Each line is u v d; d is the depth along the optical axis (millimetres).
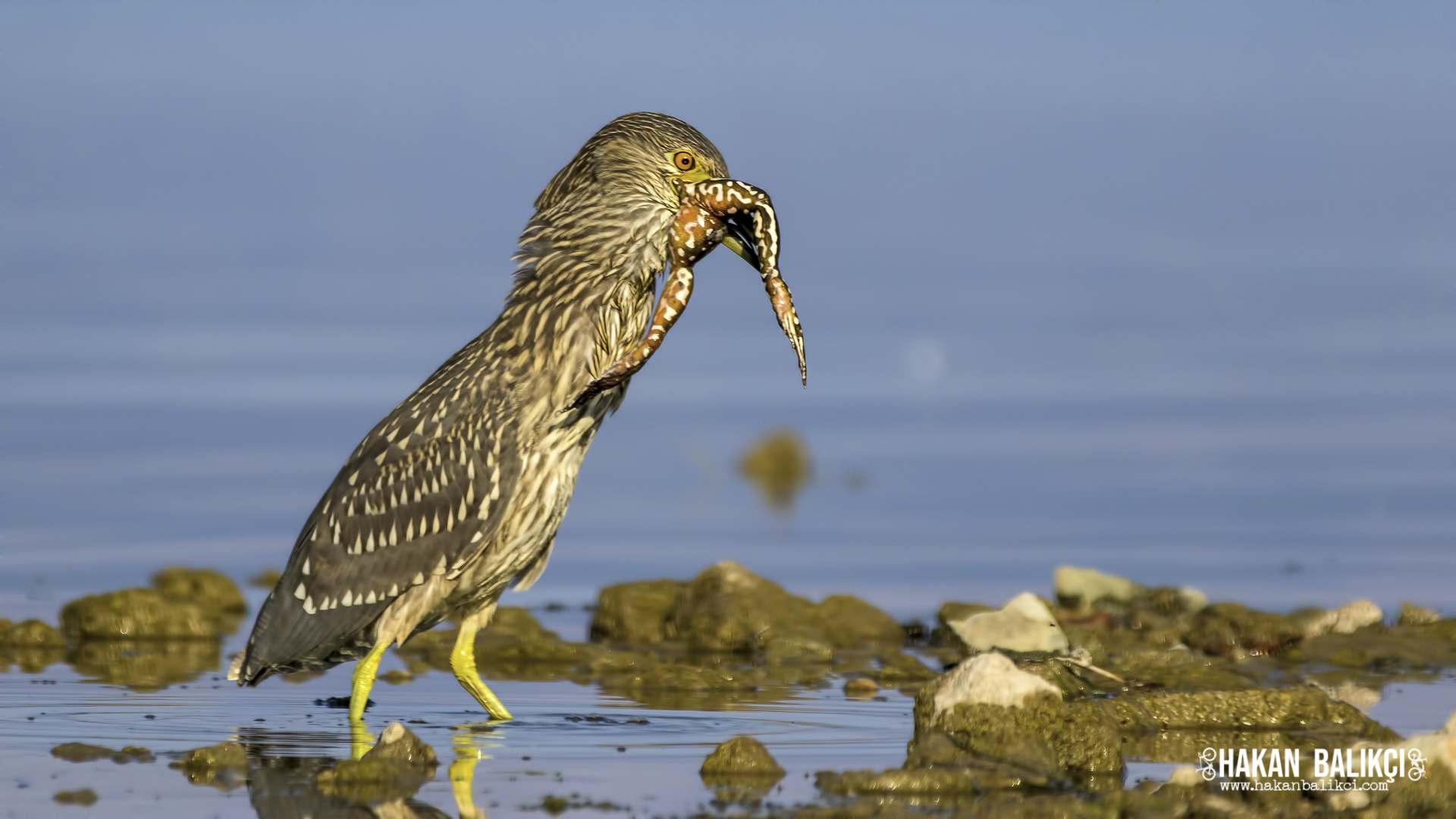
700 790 9586
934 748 10086
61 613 16172
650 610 16531
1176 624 15844
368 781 9719
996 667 10594
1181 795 9258
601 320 11961
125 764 10281
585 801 9320
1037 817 8906
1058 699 10461
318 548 12016
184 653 15172
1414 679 13836
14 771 10031
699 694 13172
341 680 13789
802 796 9430
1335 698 12203
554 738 11227
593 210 11992
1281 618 15250
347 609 11883
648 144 12062
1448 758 9320
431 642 15430
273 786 9695
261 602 18094
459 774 10016
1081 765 10172
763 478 27203
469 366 12039
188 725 11609
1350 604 16109
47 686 13180
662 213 12016
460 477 11703
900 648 15781
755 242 11688
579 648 15172
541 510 11922
